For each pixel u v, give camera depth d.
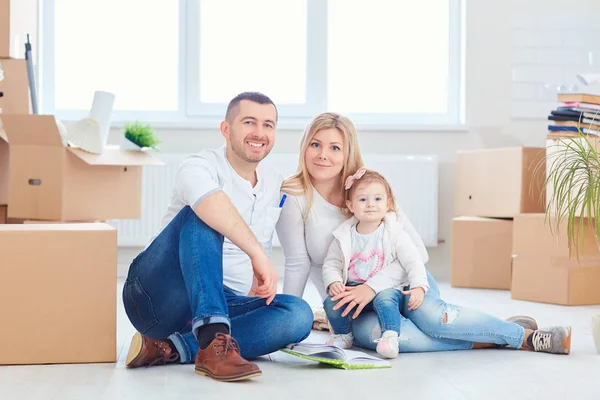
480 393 1.77
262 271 1.96
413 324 2.27
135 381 1.85
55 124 3.27
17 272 2.03
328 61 4.88
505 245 4.07
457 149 4.73
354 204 2.30
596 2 4.71
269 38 4.85
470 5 4.72
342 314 2.26
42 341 2.04
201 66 4.83
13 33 3.61
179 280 1.98
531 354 2.25
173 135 4.66
